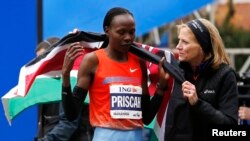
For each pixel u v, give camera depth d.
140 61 8.32
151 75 8.91
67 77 8.01
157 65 8.67
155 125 9.20
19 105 9.95
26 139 13.44
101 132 8.01
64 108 8.09
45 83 10.13
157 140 9.42
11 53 13.57
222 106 8.48
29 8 13.52
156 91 8.51
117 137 7.97
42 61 9.02
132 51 8.31
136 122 8.09
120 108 7.99
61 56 9.00
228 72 8.55
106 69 8.05
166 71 8.44
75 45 8.00
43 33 13.41
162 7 13.29
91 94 8.17
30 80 9.03
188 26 8.59
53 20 13.34
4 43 13.56
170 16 13.32
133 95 8.07
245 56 26.94
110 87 8.01
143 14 13.29
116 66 8.08
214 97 8.52
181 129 8.58
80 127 10.30
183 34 8.60
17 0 13.52
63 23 13.30
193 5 13.34
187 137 8.55
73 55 7.97
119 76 8.06
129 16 7.97
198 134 8.54
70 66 7.98
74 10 13.27
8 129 13.38
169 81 8.86
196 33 8.52
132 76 8.14
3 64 13.55
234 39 30.14
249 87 11.24
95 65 8.08
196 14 21.61
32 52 13.58
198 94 8.54
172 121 8.62
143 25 13.31
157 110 8.52
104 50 8.17
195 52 8.55
